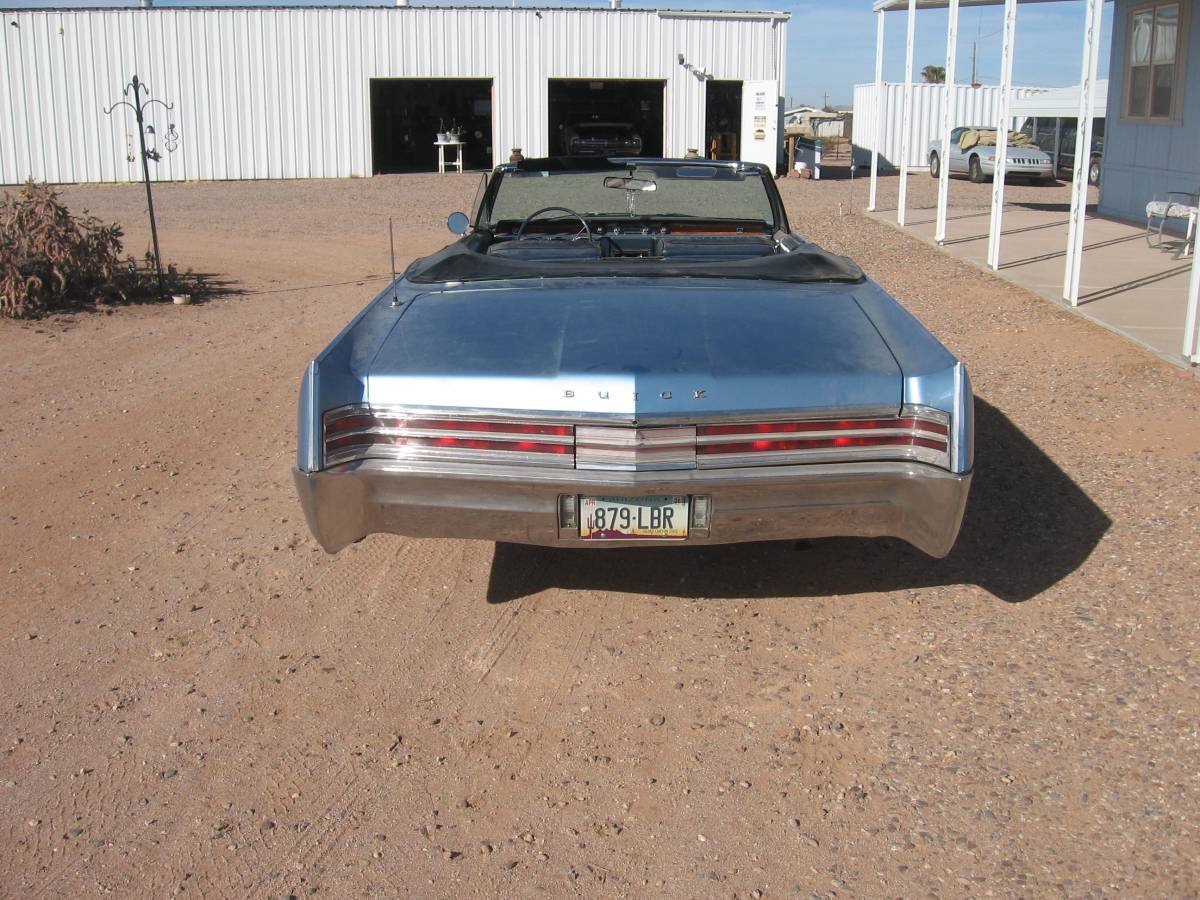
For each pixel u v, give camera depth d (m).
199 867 2.79
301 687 3.61
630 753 3.24
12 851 2.85
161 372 7.65
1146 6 14.09
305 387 3.47
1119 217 15.21
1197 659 3.57
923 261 11.66
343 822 2.96
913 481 3.39
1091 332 7.86
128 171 25.98
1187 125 13.12
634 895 2.69
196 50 25.72
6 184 25.61
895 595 4.16
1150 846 2.76
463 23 26.70
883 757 3.18
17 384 7.32
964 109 30.52
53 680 3.64
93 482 5.46
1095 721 3.28
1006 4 10.28
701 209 5.91
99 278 10.15
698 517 3.44
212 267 12.77
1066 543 4.52
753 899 2.66
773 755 3.21
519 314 3.85
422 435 3.43
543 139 27.75
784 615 4.05
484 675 3.69
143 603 4.18
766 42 28.05
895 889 2.67
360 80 26.48
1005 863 2.73
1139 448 5.55
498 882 2.74
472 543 4.73
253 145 26.39
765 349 3.52
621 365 3.39
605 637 3.92
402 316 3.91
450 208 19.77
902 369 3.44
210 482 5.46
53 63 25.25
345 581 4.37
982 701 3.42
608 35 27.38
